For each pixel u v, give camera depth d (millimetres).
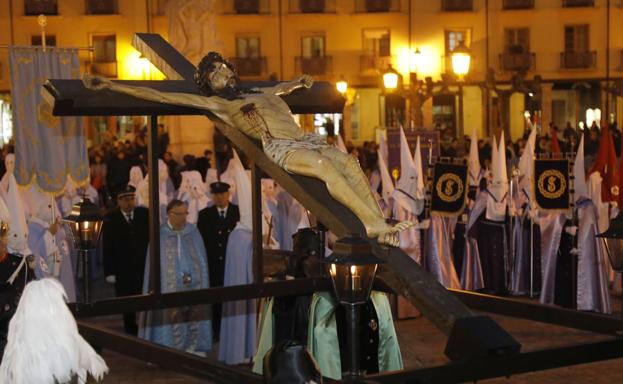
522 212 14102
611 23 43312
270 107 6488
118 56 42750
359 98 44281
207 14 21391
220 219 11719
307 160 5855
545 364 5109
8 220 8102
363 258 4703
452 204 13000
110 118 42656
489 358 4852
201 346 10477
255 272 7102
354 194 5668
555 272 13297
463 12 43719
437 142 14156
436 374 4805
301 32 43969
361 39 43938
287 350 4016
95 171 22766
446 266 13312
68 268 12109
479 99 44250
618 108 43531
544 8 43375
